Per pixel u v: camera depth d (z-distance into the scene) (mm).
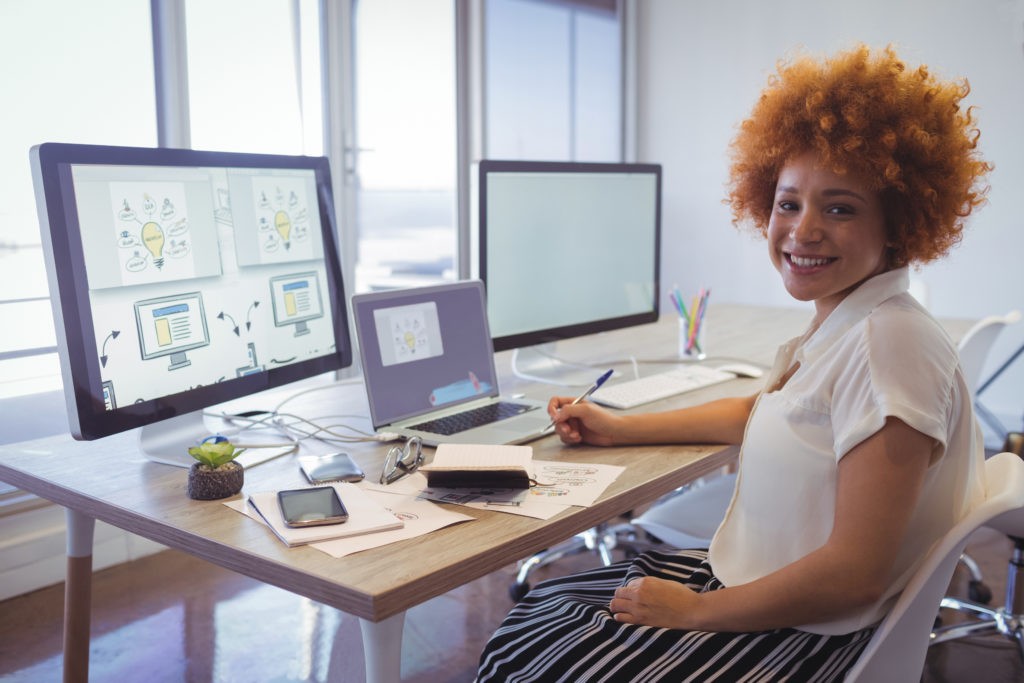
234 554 1102
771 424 1196
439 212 4176
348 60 3602
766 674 1062
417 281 4090
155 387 1391
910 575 1106
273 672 2168
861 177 1160
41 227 1254
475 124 4250
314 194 1719
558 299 2209
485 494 1305
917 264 1260
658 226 2508
